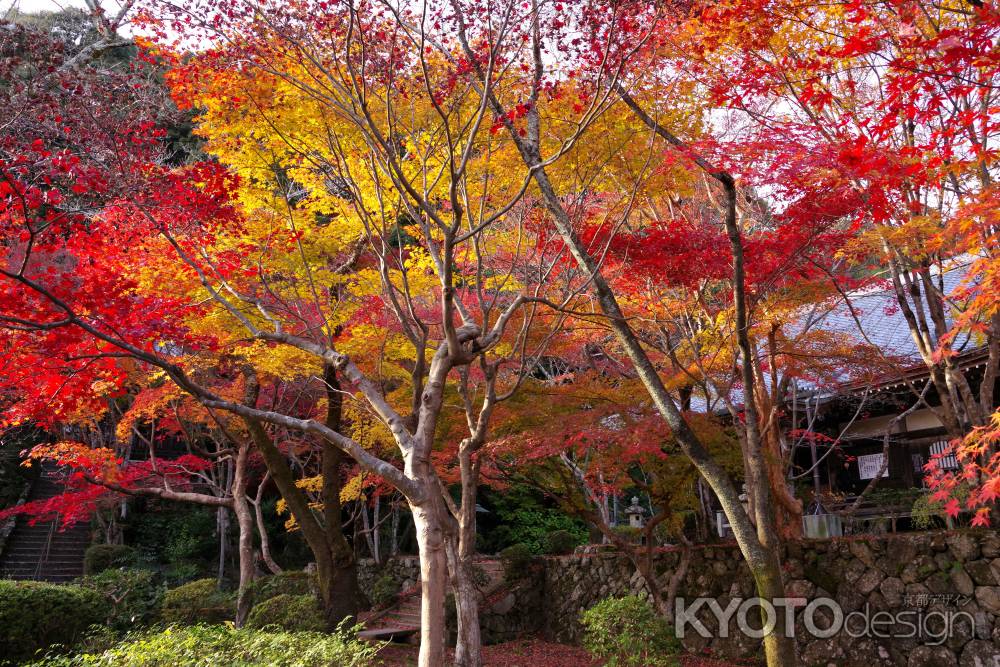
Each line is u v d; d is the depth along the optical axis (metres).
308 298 8.97
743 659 10.90
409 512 23.44
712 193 9.96
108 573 16.44
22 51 5.84
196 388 5.82
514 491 22.58
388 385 13.24
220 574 19.17
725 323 9.40
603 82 6.82
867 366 10.63
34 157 5.72
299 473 22.44
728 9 6.14
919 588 9.25
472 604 7.73
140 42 6.13
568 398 10.25
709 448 10.64
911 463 14.16
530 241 8.90
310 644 7.02
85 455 11.70
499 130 7.53
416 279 9.24
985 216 6.18
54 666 7.55
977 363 10.81
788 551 10.79
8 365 6.32
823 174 6.31
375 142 7.07
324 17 6.05
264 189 8.12
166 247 7.39
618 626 9.77
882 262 10.10
